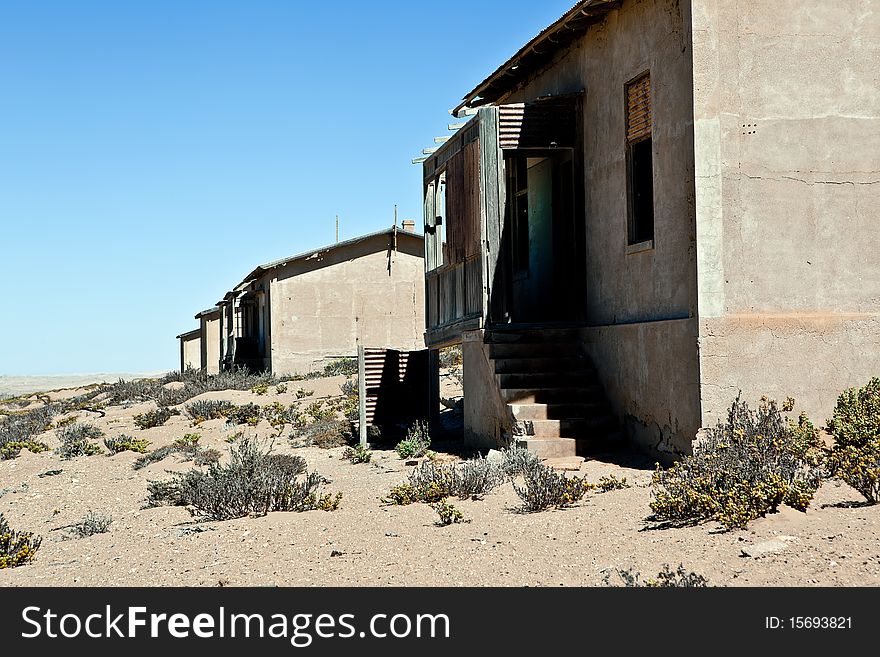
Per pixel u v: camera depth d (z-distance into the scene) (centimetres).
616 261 1333
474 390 1523
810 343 1091
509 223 1853
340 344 3706
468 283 1533
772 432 881
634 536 712
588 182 1437
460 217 1573
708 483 748
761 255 1091
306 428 1861
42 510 1252
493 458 1195
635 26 1259
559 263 1603
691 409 1089
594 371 1377
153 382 4119
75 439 2048
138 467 1592
